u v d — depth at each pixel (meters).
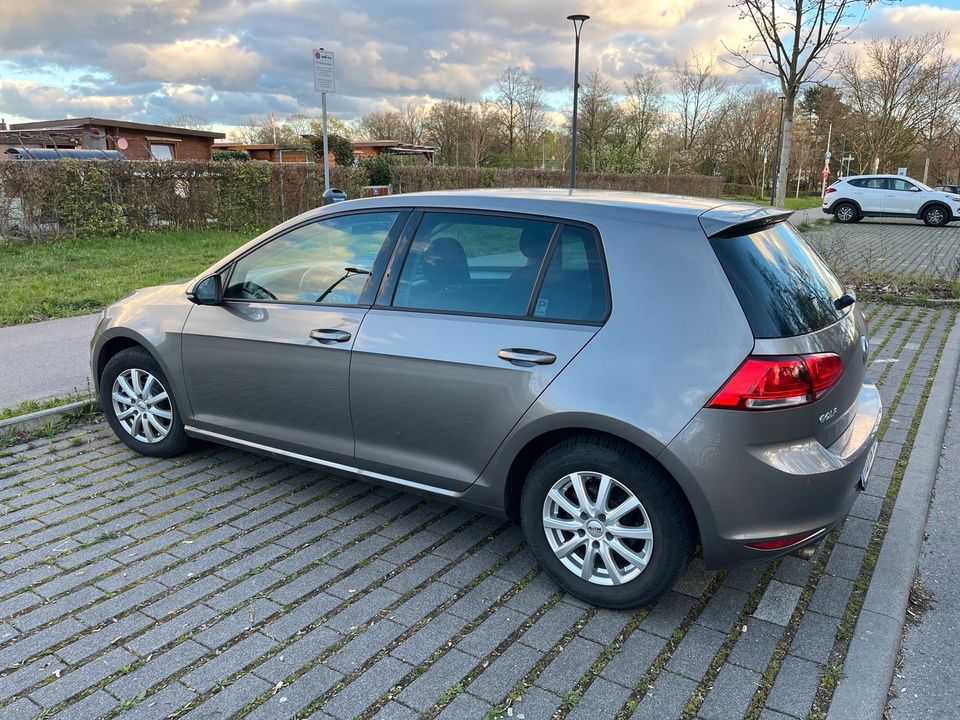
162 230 15.43
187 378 4.11
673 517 2.75
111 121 32.12
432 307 3.27
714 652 2.73
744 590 3.13
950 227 22.53
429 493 3.37
